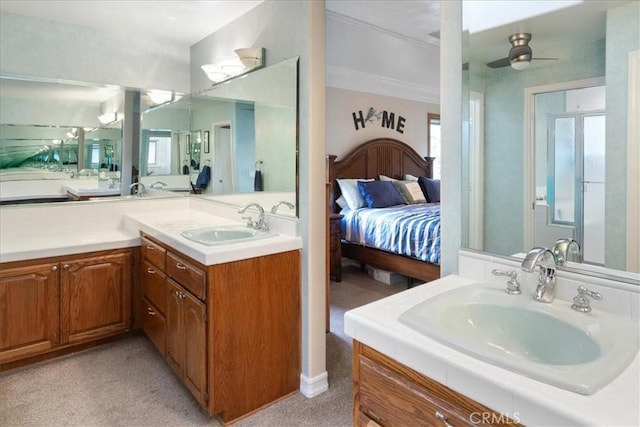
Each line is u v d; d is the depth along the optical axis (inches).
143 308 108.5
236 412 77.0
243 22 102.9
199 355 75.4
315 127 82.8
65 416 77.6
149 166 126.9
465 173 59.5
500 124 56.4
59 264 97.0
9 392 85.7
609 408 27.7
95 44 115.8
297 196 85.5
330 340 114.1
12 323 91.4
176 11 101.0
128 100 121.9
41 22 107.6
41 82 108.6
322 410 80.3
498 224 56.4
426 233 143.0
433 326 40.8
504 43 55.5
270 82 92.7
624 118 46.3
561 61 51.2
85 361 99.5
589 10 48.9
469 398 34.0
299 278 85.4
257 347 79.4
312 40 81.2
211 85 118.8
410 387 39.4
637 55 45.3
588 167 49.3
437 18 131.1
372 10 124.8
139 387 88.1
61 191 113.0
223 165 114.3
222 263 73.4
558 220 51.5
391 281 166.1
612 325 41.3
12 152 105.7
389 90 211.8
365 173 200.5
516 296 50.1
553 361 43.7
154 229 96.8
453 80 60.0
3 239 103.7
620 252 46.8
